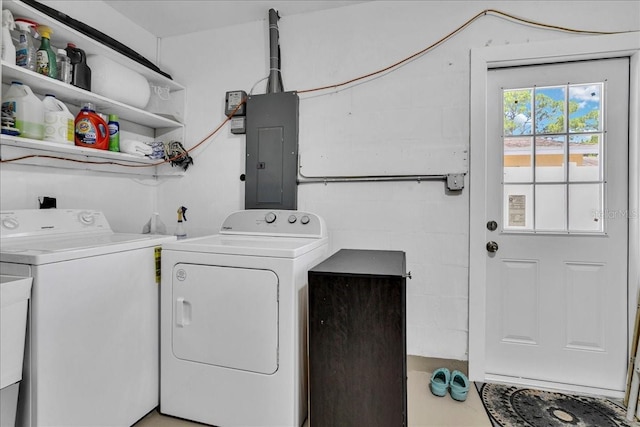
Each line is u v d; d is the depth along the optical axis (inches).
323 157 86.3
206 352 60.2
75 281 49.9
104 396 54.1
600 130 71.7
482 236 75.5
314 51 87.2
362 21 83.7
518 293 75.7
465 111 76.8
